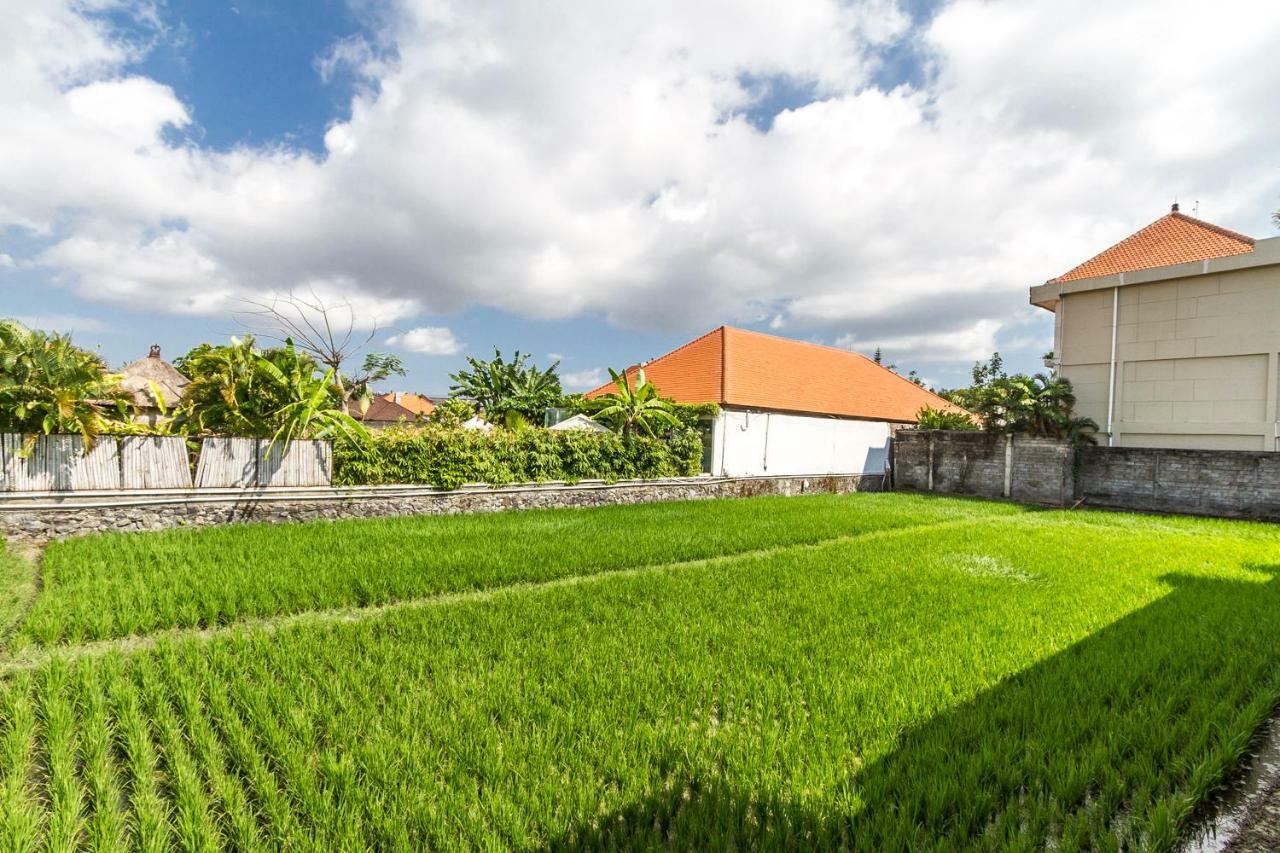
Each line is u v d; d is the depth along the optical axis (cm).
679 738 324
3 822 250
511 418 1770
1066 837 244
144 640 478
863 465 2175
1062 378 1814
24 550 766
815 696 377
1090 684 397
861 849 240
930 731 333
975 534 1101
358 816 252
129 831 254
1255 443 1505
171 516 948
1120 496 1608
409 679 399
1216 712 354
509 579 693
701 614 562
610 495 1491
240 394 1059
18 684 363
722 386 1961
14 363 851
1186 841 257
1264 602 622
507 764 295
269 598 572
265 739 320
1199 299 1598
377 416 4194
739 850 243
